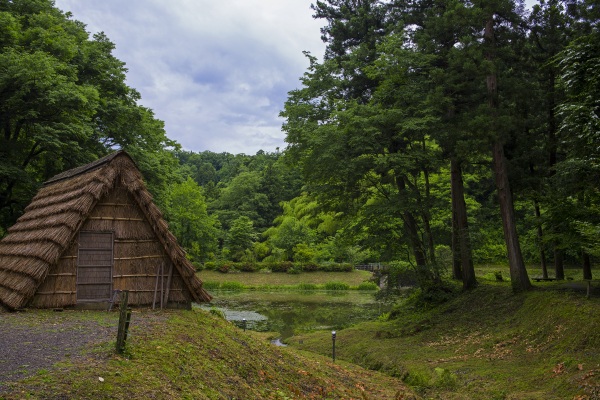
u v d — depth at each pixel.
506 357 13.36
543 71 21.19
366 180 22.47
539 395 9.86
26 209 14.24
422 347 16.45
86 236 10.87
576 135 13.43
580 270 35.69
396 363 14.87
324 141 19.39
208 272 54.38
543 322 14.74
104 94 24.28
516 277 18.94
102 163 11.54
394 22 24.64
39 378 5.40
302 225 60.59
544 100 21.38
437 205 21.11
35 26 20.88
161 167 25.02
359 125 19.03
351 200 23.34
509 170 21.19
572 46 12.60
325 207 23.70
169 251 11.34
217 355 8.23
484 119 18.06
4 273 11.42
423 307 21.84
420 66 20.53
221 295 42.56
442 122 20.17
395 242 21.84
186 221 54.88
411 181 24.36
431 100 19.00
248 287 49.22
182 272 11.41
